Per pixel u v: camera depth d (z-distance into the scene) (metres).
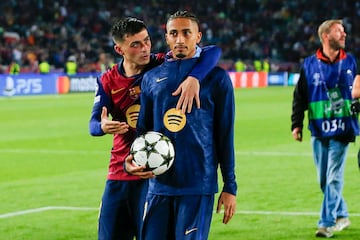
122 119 13.74
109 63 97.62
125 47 13.28
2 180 28.19
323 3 131.50
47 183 27.38
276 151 35.50
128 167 11.75
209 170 11.84
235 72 104.31
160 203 11.91
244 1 130.25
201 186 11.73
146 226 12.03
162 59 13.75
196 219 11.66
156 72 11.98
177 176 11.73
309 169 29.73
